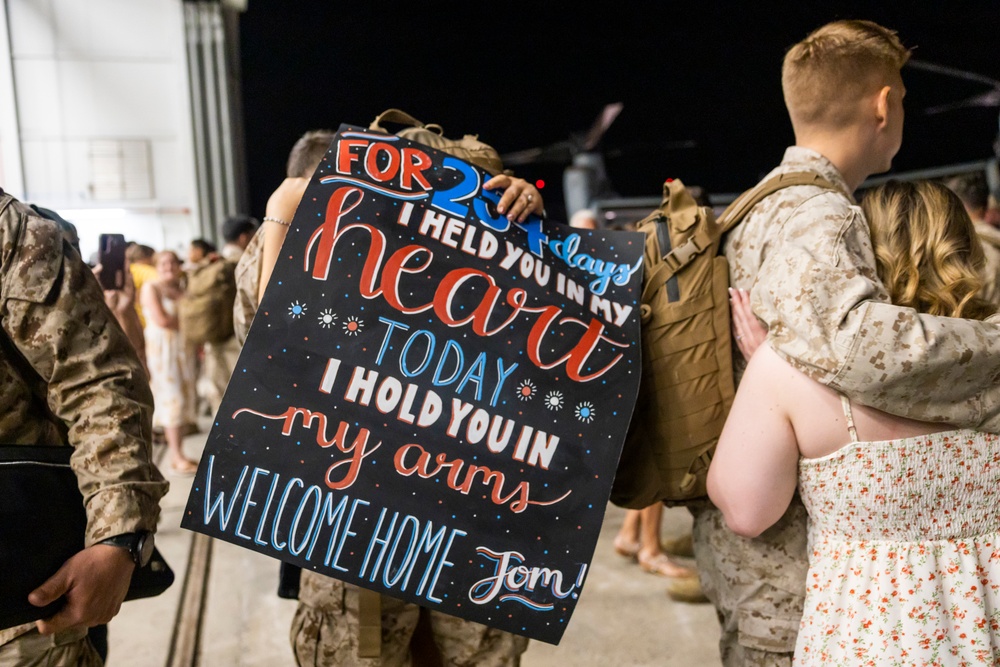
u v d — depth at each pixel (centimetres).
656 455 144
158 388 507
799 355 116
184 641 277
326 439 124
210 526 120
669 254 141
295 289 125
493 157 156
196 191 1116
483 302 132
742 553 143
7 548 105
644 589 313
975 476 116
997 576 117
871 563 119
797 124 149
